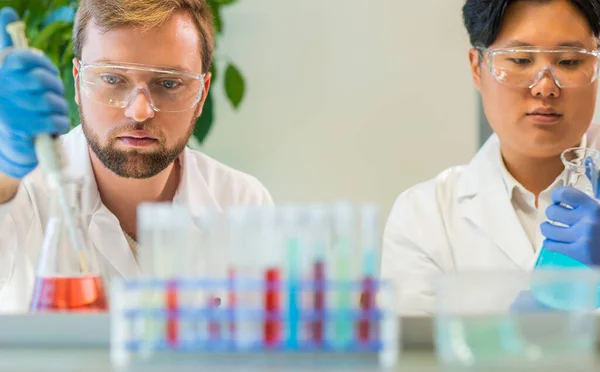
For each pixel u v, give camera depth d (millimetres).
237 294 847
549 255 1498
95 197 1766
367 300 842
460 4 3525
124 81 1607
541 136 1807
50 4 2840
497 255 2012
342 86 3580
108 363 855
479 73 1972
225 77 3223
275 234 852
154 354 847
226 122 3604
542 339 836
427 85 3562
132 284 853
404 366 838
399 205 2172
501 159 2062
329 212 852
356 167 3602
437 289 866
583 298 845
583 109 1801
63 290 1126
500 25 1810
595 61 1777
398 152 3588
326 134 3594
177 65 1629
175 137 1666
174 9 1645
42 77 1472
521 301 861
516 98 1806
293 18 3570
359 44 3570
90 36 1649
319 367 827
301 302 839
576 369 819
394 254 2119
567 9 1770
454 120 3561
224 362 843
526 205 2047
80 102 1698
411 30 3555
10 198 1634
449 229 2084
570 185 1525
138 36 1604
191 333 849
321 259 845
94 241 1740
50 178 1202
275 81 3590
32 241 1779
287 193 3617
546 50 1758
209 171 2078
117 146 1637
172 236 877
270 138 3604
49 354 924
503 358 833
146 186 1779
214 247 867
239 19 3578
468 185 2092
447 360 849
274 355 839
